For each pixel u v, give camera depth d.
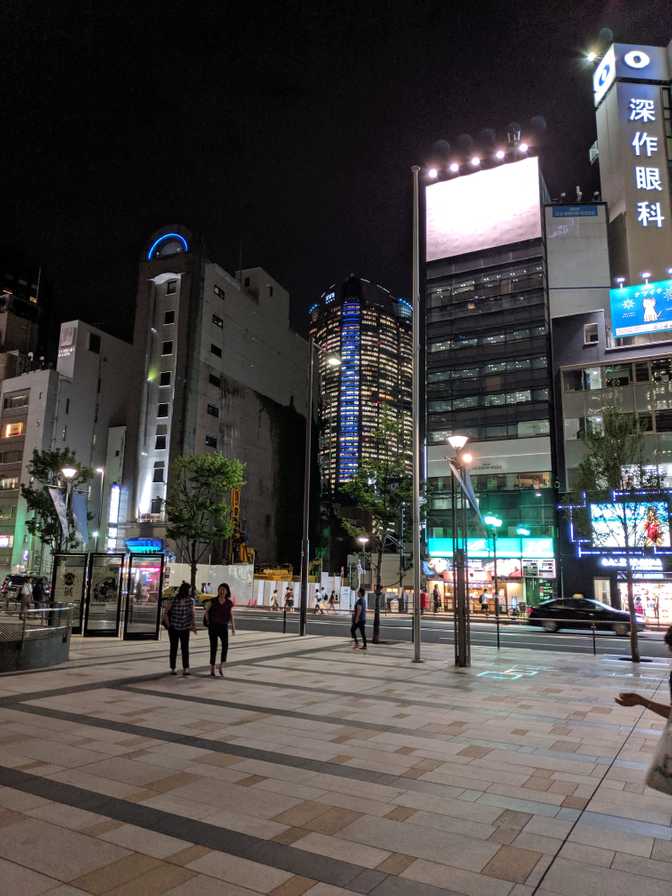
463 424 54.09
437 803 5.45
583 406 46.47
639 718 9.29
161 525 67.19
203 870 4.07
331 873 4.05
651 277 54.88
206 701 10.14
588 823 5.01
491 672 14.37
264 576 63.47
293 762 6.68
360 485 41.75
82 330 79.00
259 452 85.38
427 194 60.66
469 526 50.69
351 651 18.55
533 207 56.62
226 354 80.44
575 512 25.02
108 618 22.42
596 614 28.33
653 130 58.25
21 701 9.90
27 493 51.22
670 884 3.96
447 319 57.28
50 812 5.07
